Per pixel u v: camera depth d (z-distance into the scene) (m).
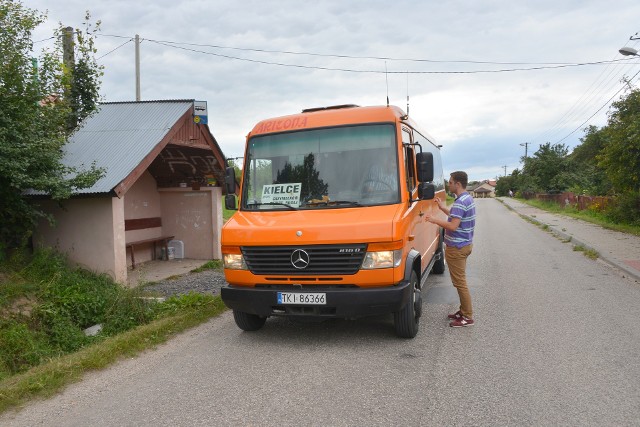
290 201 6.09
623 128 16.14
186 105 11.52
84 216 9.41
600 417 3.73
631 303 7.53
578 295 8.18
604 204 25.62
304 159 6.24
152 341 6.07
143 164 9.77
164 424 3.86
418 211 6.61
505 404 4.01
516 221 27.95
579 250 14.07
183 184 13.15
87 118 11.78
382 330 6.32
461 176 6.34
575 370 4.73
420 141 8.22
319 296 5.36
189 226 13.27
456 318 6.46
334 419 3.83
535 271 10.73
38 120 8.53
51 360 5.61
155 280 10.32
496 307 7.42
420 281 6.43
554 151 49.78
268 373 4.91
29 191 9.13
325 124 6.32
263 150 6.45
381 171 5.95
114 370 5.21
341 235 5.33
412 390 4.36
